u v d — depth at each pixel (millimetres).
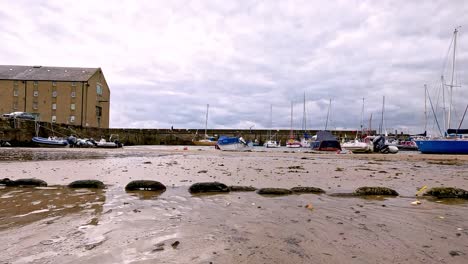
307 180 7809
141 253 2611
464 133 27797
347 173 9586
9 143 34625
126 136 59344
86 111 53500
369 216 4078
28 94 53094
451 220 3891
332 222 3748
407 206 4758
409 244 2934
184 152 24297
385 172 10031
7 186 6371
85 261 2412
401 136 58625
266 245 2863
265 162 14234
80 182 6344
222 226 3516
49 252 2600
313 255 2621
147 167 10812
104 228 3355
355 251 2730
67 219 3715
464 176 9211
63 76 54719
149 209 4371
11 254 2541
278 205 4766
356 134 56719
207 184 6008
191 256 2555
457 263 2469
